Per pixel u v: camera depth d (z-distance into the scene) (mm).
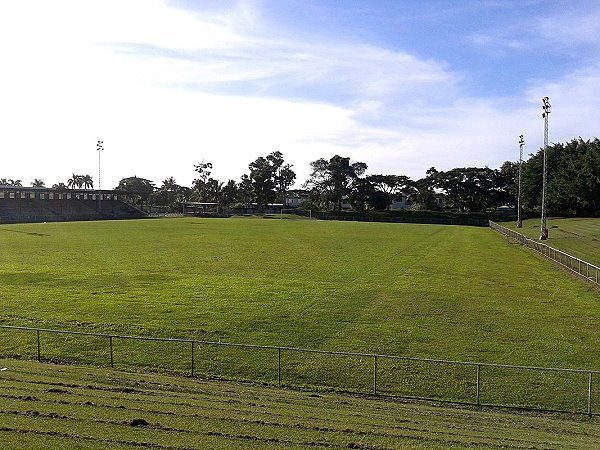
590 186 141000
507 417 20828
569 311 37688
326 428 17328
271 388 23984
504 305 39594
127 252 70250
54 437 15055
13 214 150125
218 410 18891
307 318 35344
